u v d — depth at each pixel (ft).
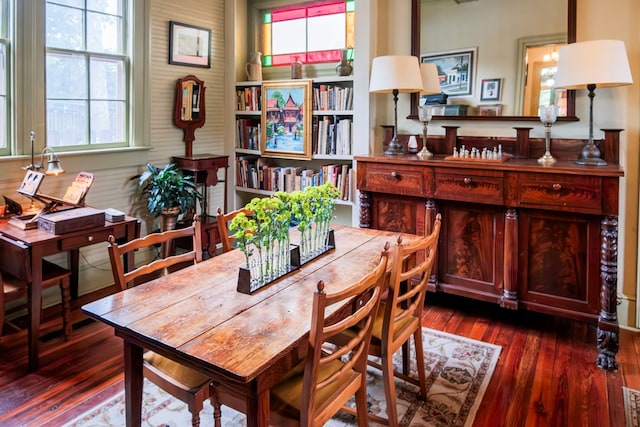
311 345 4.49
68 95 11.03
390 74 10.94
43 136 10.49
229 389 4.71
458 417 7.02
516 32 10.75
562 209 8.83
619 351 9.04
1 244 8.62
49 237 8.38
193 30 13.75
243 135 14.96
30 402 7.34
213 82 14.67
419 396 7.50
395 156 11.15
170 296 5.57
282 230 6.15
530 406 7.30
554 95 10.46
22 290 8.33
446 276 10.43
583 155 9.32
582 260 8.94
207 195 14.53
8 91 9.93
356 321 5.04
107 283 12.25
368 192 11.21
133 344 5.24
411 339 9.45
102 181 11.78
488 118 11.21
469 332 9.87
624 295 10.07
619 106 9.87
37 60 10.23
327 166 13.30
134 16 12.13
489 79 11.16
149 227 13.07
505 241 9.60
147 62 12.53
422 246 6.47
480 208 9.88
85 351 8.96
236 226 5.74
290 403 4.98
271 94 14.10
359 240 8.09
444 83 11.70
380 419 6.60
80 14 11.11
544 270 9.33
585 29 10.08
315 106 13.47
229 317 5.02
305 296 5.58
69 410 7.14
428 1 11.78
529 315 10.73
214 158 13.56
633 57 9.64
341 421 6.91
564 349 9.14
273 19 14.80
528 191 9.12
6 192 9.98
